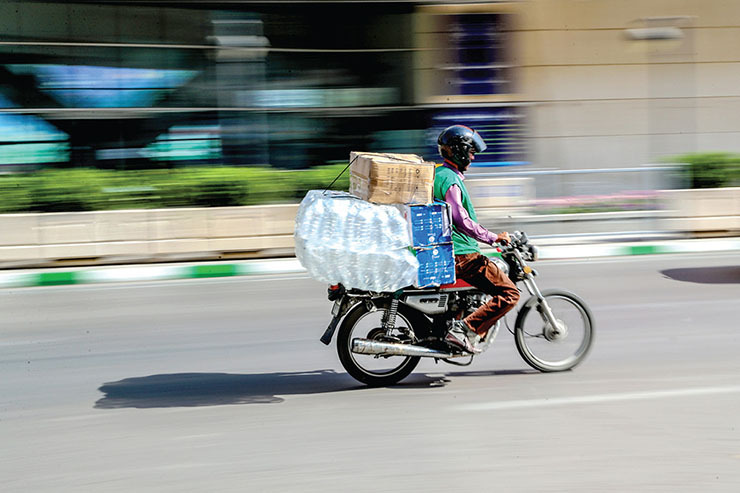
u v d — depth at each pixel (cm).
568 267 1115
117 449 511
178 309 916
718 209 1349
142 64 1462
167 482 457
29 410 593
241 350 745
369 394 609
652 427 526
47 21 1423
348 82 1535
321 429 538
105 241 1215
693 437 508
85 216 1208
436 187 596
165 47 1462
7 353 752
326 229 567
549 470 462
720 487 436
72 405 602
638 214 1339
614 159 1759
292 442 515
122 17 1447
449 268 590
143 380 661
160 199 1262
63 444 522
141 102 1470
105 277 1121
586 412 556
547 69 1691
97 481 462
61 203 1227
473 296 616
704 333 763
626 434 514
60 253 1202
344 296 601
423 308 606
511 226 1319
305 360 709
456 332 604
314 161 1534
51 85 1438
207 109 1487
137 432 541
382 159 581
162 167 1483
